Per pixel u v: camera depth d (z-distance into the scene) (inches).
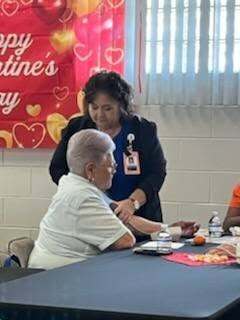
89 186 107.4
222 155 161.5
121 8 164.4
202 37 160.6
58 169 136.1
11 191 172.7
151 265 92.6
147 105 164.7
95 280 81.0
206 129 162.1
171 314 63.8
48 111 170.2
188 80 162.1
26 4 171.0
